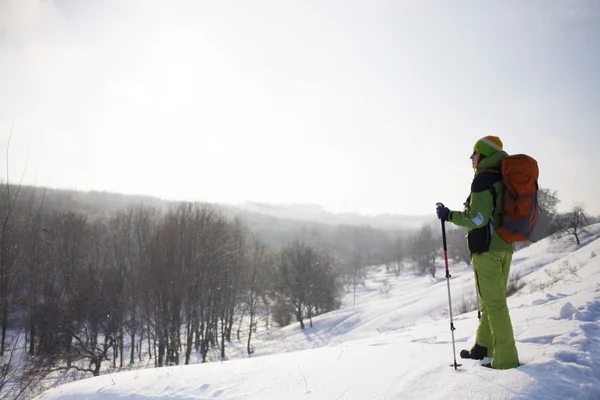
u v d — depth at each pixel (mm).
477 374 3016
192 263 26656
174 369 4312
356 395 3008
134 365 26734
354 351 4480
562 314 5086
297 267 43844
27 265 15203
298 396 3164
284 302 43031
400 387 3012
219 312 32031
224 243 31500
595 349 3531
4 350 6703
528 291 20562
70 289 24500
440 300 36219
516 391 2650
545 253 49969
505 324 3252
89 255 30766
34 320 17688
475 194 3385
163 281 25141
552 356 3279
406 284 81125
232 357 31688
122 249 36094
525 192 3215
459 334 5086
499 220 3375
